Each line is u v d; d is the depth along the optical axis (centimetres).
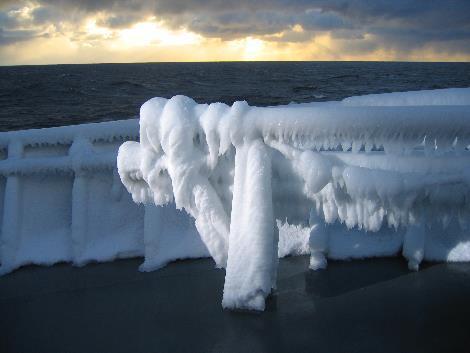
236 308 327
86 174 458
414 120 279
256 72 8425
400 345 289
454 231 411
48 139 473
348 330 307
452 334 301
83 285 389
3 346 303
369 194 299
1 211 449
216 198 329
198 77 6397
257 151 307
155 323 323
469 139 281
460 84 3972
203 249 431
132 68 11812
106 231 449
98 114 2330
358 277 384
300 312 329
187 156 317
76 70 10450
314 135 295
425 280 375
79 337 311
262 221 307
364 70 9044
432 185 296
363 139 290
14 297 372
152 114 321
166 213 445
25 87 4275
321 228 415
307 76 6388
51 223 458
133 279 396
